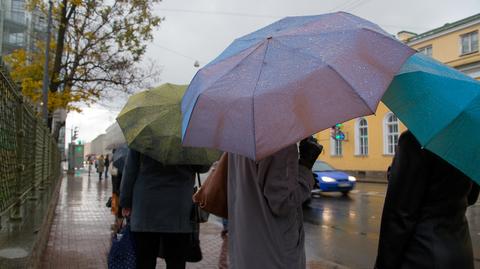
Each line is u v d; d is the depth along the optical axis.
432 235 2.42
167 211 4.17
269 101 2.13
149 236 4.28
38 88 19.69
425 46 32.09
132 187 4.28
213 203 3.02
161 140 4.05
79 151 47.00
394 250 2.49
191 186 4.34
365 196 17.28
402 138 2.55
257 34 2.64
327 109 2.05
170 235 4.29
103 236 8.50
